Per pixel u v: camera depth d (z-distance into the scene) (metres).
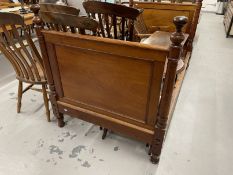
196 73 2.99
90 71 1.42
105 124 1.60
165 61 1.12
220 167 1.56
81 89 1.56
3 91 2.42
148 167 1.53
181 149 1.70
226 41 4.45
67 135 1.81
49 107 2.12
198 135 1.85
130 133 1.51
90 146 1.70
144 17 2.77
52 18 1.36
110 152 1.65
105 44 1.22
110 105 1.50
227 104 2.31
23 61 1.72
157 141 1.42
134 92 1.34
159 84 1.21
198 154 1.66
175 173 1.49
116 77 1.34
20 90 1.96
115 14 1.63
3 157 1.59
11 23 1.44
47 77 1.63
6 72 2.85
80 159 1.58
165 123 1.33
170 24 2.76
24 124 1.92
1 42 1.61
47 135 1.80
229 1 5.72
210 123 2.00
